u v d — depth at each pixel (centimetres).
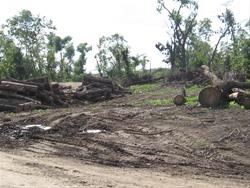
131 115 2105
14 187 952
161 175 1098
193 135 1538
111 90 3616
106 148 1445
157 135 1599
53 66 7181
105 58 7838
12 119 2138
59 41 8275
